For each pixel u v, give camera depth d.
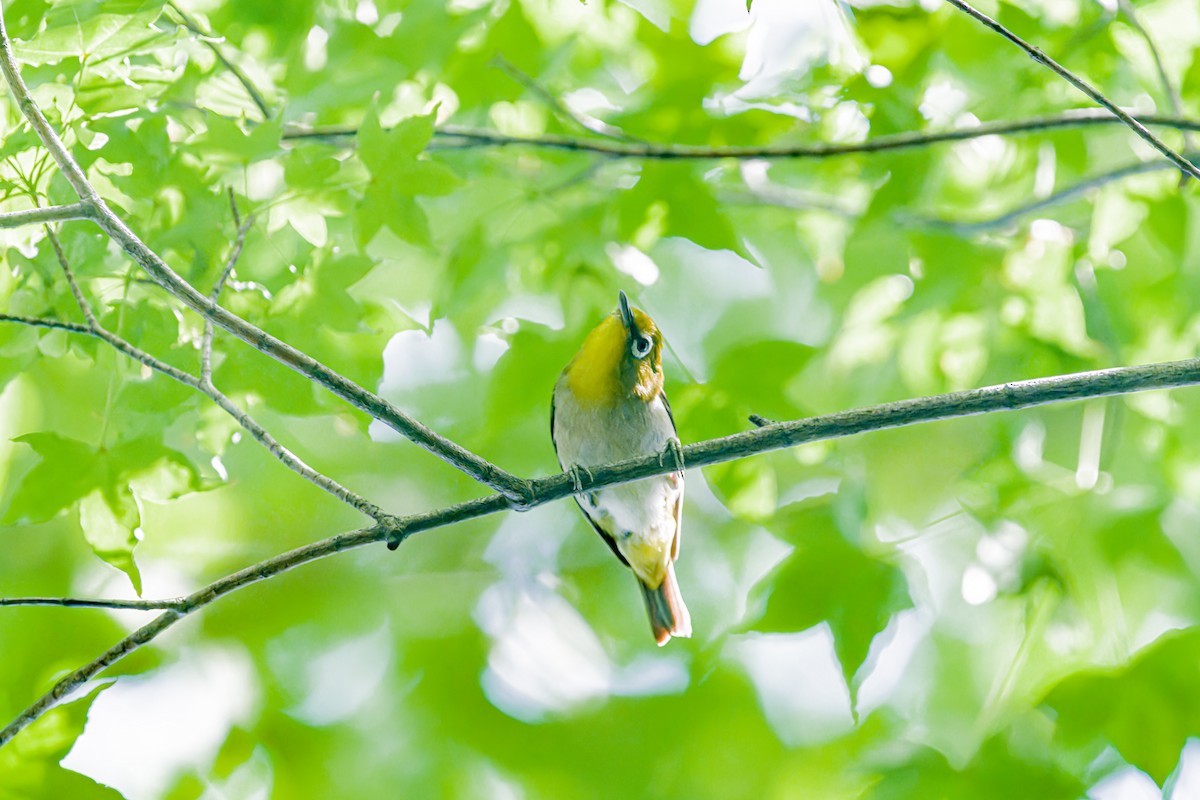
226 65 8.93
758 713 13.31
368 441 14.07
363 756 13.17
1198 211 11.01
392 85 9.33
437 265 11.27
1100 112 9.26
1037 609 10.22
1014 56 10.44
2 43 6.59
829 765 13.10
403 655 13.77
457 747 13.34
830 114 11.09
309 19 9.48
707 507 15.09
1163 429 11.40
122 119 7.82
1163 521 10.86
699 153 9.98
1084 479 10.44
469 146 10.05
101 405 10.80
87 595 12.96
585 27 11.18
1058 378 6.90
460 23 9.37
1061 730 8.77
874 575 10.02
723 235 10.43
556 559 14.95
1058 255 11.27
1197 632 8.95
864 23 10.31
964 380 11.74
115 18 7.38
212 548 13.69
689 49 11.03
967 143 11.81
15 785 7.69
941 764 9.49
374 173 7.98
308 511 13.97
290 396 8.52
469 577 14.50
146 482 8.09
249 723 12.98
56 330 8.22
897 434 12.33
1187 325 11.03
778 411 10.60
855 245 11.38
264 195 8.56
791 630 9.90
